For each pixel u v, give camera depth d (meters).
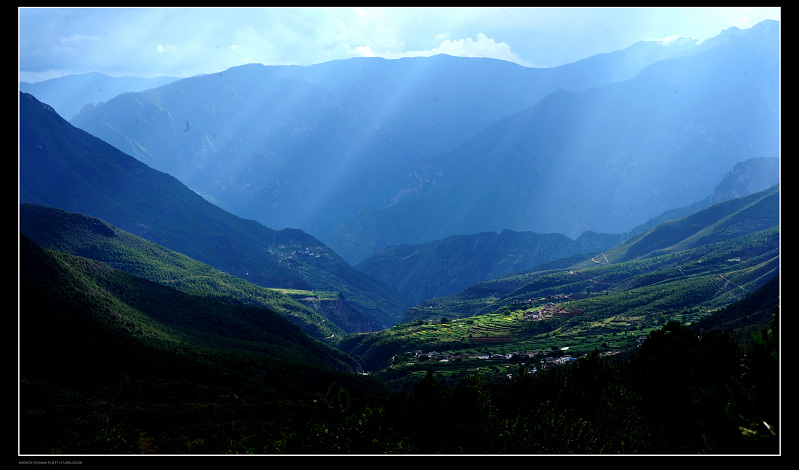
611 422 44.94
